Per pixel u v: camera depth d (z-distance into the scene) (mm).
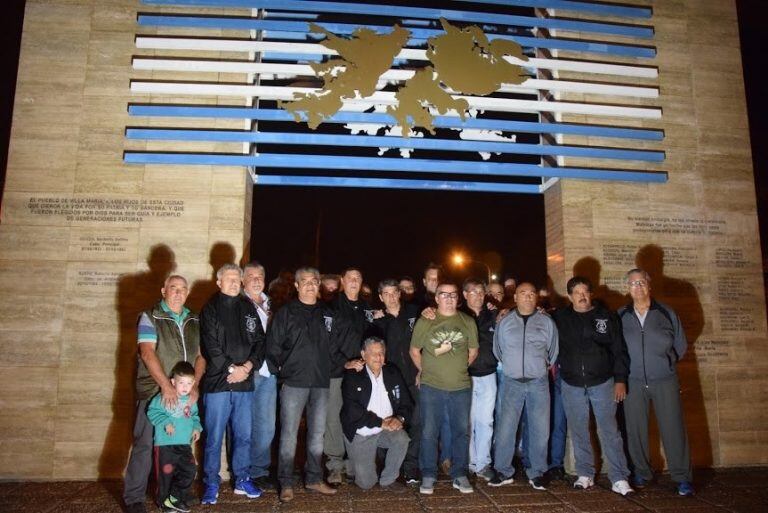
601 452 5766
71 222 5559
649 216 6277
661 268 6203
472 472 5613
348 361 5223
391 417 5000
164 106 5676
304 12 6246
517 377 5137
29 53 5762
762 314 6320
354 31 5887
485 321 5586
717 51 6715
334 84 5809
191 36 5922
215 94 5773
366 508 4461
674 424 5031
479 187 6254
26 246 5488
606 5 6457
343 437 5250
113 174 5656
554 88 6125
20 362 5332
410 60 6336
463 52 6012
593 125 6191
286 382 4758
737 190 6488
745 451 6027
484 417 5348
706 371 6109
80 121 5707
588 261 6090
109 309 5457
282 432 4711
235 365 4598
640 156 6273
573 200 6164
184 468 4254
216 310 4645
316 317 4906
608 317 5152
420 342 5156
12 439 5230
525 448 5566
